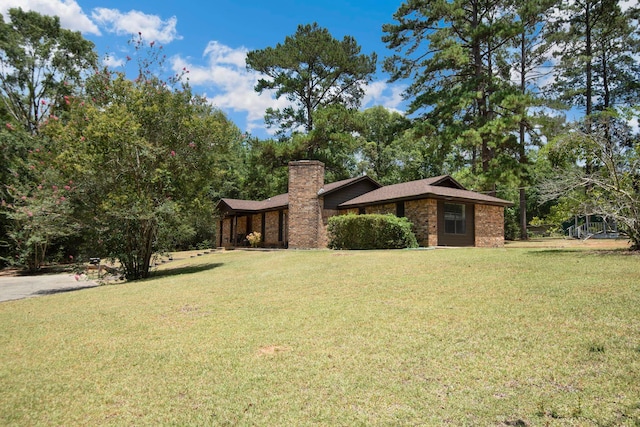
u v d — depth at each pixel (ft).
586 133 38.52
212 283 36.52
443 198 59.82
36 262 76.23
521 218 97.40
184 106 51.31
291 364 15.60
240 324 21.63
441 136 91.66
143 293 33.94
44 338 21.76
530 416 10.87
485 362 14.43
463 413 11.30
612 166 36.86
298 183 73.92
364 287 28.76
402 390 12.87
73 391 14.57
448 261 37.83
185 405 12.98
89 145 45.60
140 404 13.26
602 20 97.91
